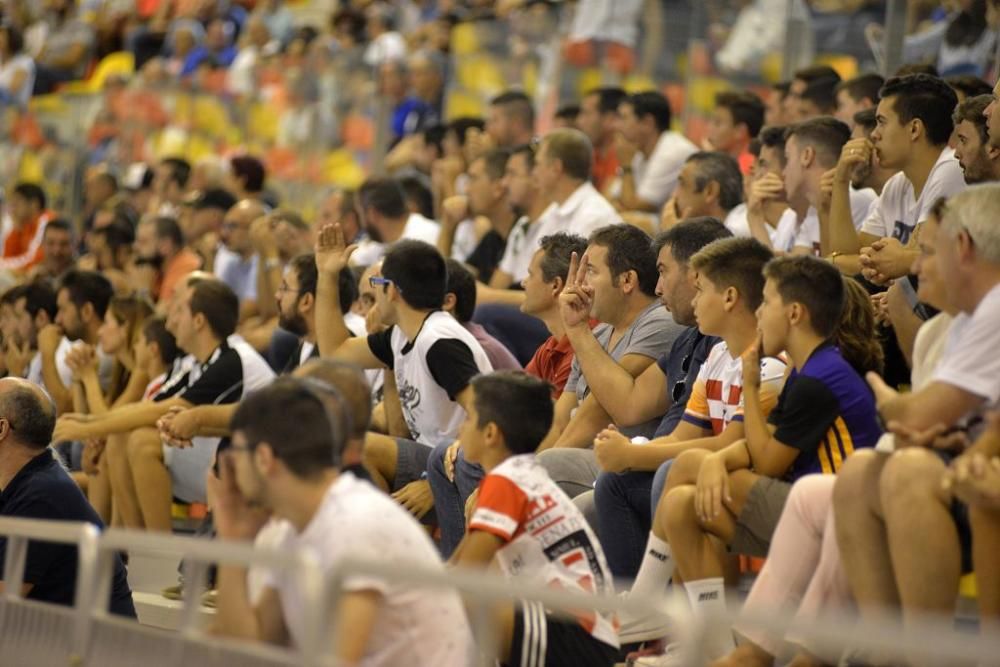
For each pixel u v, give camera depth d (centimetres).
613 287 1252
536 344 1619
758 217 1465
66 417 1551
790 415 962
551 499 935
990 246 836
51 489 1170
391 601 769
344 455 891
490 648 849
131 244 2298
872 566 820
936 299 880
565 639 905
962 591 1017
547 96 2277
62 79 3584
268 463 777
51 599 1159
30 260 2622
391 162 2372
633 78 2147
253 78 2697
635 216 1880
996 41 1702
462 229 1983
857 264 1267
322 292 1425
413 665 776
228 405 1434
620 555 1101
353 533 759
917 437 823
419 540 782
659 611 653
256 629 784
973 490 757
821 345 979
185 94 2830
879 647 566
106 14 3891
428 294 1320
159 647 805
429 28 2680
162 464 1534
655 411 1186
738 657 843
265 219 1966
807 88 1772
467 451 977
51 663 878
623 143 1936
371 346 1388
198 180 2548
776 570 880
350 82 2533
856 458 831
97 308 1838
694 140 2059
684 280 1170
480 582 676
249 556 743
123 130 2925
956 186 1241
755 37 2008
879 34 1872
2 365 1936
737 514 962
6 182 3086
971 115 1184
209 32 3372
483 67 2384
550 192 1738
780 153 1537
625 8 2164
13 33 3569
